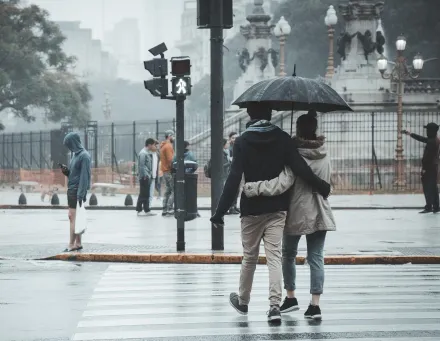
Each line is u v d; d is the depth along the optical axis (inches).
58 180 2158.0
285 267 471.2
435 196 1204.5
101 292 554.9
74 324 450.9
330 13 2315.5
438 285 581.9
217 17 740.0
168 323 452.1
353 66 2304.4
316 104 501.4
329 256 705.0
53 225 1066.7
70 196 747.4
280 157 450.9
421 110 2212.1
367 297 530.6
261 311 484.1
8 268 672.4
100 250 749.3
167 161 1207.6
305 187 454.6
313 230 453.1
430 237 868.0
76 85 3718.0
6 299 528.1
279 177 449.1
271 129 453.1
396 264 702.5
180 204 741.9
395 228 975.0
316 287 456.4
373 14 2298.2
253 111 464.8
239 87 2982.3
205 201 1561.3
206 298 530.3
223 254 716.0
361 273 644.1
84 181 739.4
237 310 470.9
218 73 741.9
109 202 1584.6
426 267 681.6
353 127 2206.0
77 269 669.3
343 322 451.8
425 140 1197.1
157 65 742.5
